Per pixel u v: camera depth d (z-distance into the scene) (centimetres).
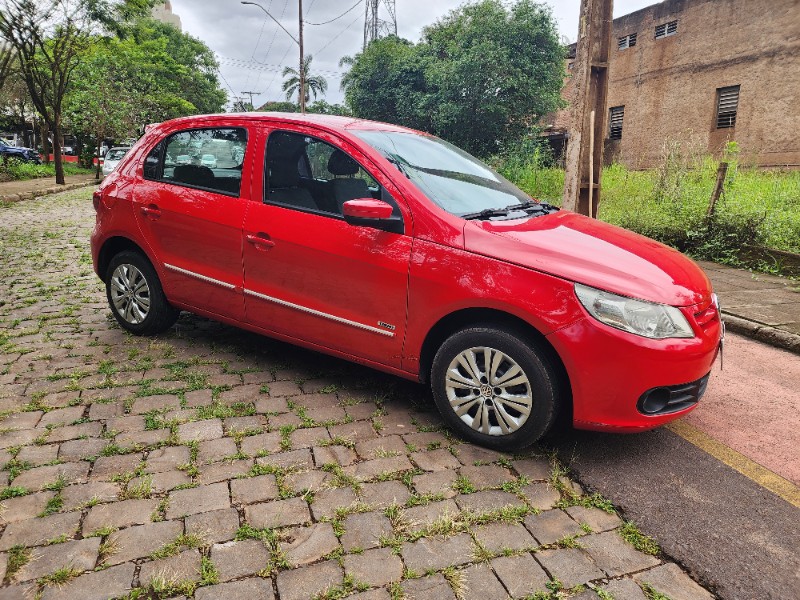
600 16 782
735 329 521
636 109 2172
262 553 215
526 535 232
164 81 3859
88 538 220
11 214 1212
